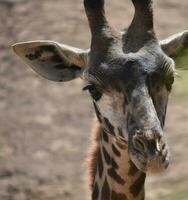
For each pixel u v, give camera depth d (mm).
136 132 12164
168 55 13633
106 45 12938
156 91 12516
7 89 28516
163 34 30406
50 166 24328
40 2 33656
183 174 22953
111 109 12781
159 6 32906
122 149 13148
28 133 26031
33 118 26797
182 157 23812
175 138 24812
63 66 14000
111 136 13227
